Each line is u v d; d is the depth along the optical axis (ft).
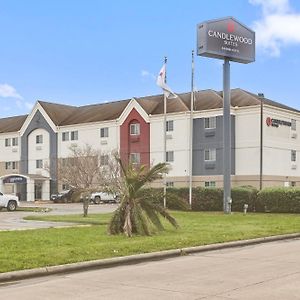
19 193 228.02
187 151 189.47
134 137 204.74
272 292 29.45
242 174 179.83
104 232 62.54
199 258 46.03
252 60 123.95
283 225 76.48
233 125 182.60
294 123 192.34
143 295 29.45
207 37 116.88
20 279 35.83
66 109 244.01
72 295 29.94
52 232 62.39
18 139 245.65
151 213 62.13
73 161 191.31
